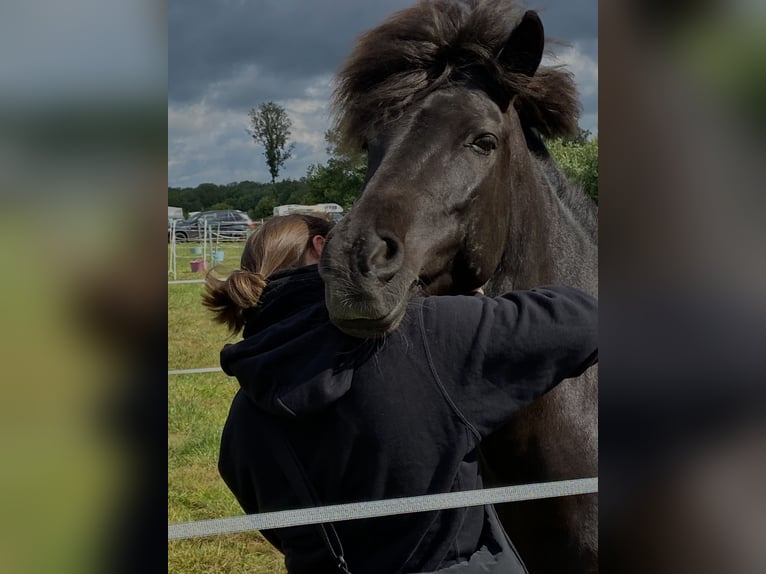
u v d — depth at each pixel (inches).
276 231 65.4
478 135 64.1
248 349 50.9
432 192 61.0
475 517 53.8
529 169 74.0
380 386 47.2
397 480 48.1
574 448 71.1
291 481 50.1
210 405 185.3
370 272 50.9
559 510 70.9
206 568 115.1
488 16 67.9
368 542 51.6
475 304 50.4
